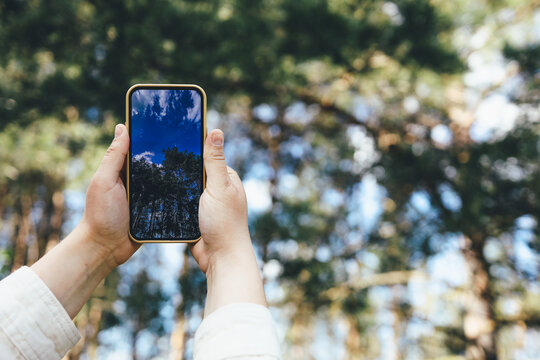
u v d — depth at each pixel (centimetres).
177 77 425
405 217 579
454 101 549
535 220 437
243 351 72
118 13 411
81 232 103
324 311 581
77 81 422
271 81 455
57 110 429
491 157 441
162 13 414
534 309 503
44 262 96
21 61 437
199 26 425
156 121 122
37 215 812
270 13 440
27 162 489
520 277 500
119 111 431
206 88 447
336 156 718
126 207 110
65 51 423
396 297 645
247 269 94
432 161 476
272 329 77
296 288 531
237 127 776
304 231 520
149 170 119
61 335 86
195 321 748
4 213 812
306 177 744
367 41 408
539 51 457
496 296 514
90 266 102
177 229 116
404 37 408
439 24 420
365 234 599
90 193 106
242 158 796
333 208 658
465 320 546
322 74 507
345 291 537
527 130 442
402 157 495
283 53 425
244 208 104
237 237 100
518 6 493
